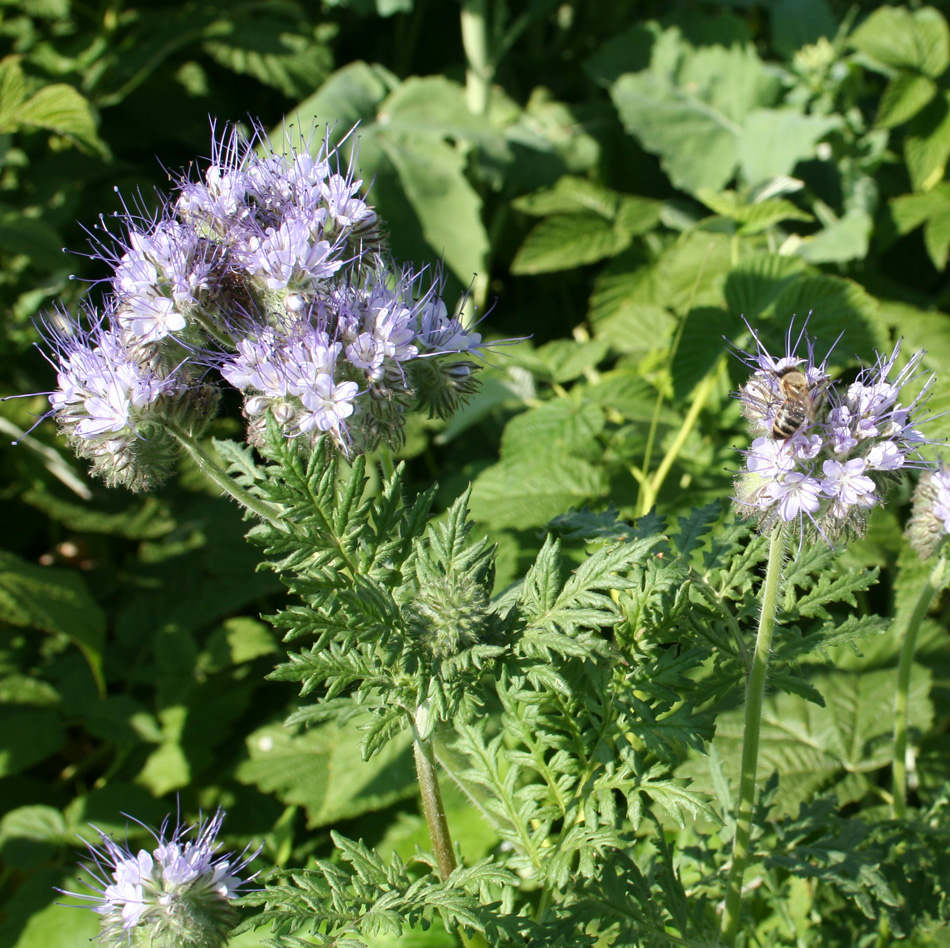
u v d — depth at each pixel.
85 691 0.63
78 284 0.73
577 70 0.98
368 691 0.41
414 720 0.41
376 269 0.43
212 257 0.41
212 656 0.63
